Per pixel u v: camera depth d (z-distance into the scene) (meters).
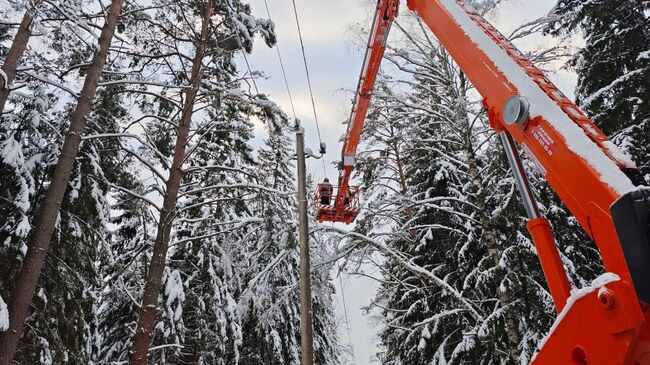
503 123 3.64
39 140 10.45
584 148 2.86
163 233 10.82
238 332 14.78
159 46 12.47
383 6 8.46
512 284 9.84
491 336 10.14
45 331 10.20
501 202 10.57
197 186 15.98
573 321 2.52
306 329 7.55
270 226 12.13
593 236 2.63
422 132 12.60
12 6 7.98
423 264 13.88
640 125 9.64
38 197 10.45
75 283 10.94
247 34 12.27
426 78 11.85
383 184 14.22
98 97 11.76
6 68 8.53
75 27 9.05
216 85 12.55
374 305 14.54
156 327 13.59
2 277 9.37
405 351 13.77
